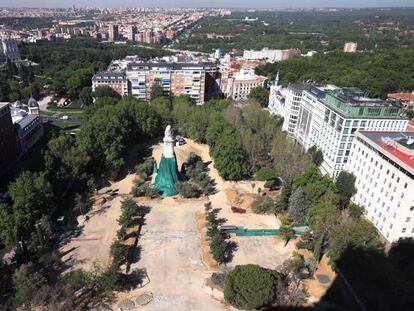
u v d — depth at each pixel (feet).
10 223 409.90
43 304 333.83
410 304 356.18
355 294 366.02
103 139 612.29
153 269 398.01
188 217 504.84
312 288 374.84
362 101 602.44
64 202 527.40
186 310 344.90
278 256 430.20
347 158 611.06
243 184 608.60
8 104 637.71
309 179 522.88
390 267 396.16
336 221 435.53
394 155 468.75
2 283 360.28
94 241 444.14
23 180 467.52
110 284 347.56
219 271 394.52
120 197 550.77
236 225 487.20
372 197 513.04
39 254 409.49
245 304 329.93
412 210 441.27
